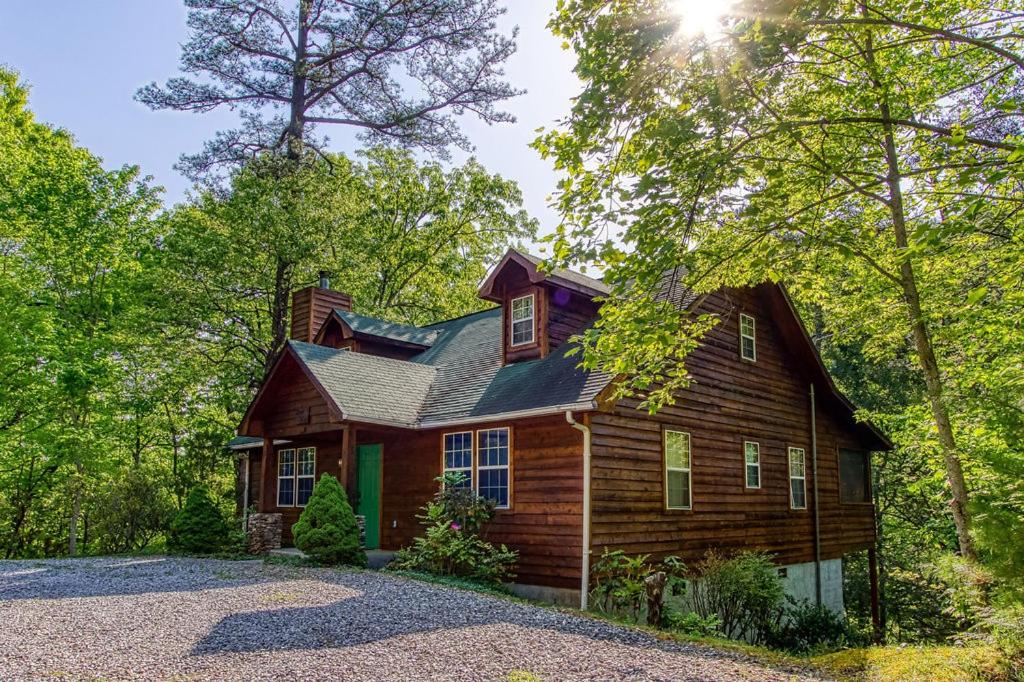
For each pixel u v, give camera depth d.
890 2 8.77
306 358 14.55
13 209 20.97
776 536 15.71
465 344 17.67
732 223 8.80
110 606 8.44
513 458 12.84
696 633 9.44
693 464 13.78
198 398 26.08
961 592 7.43
